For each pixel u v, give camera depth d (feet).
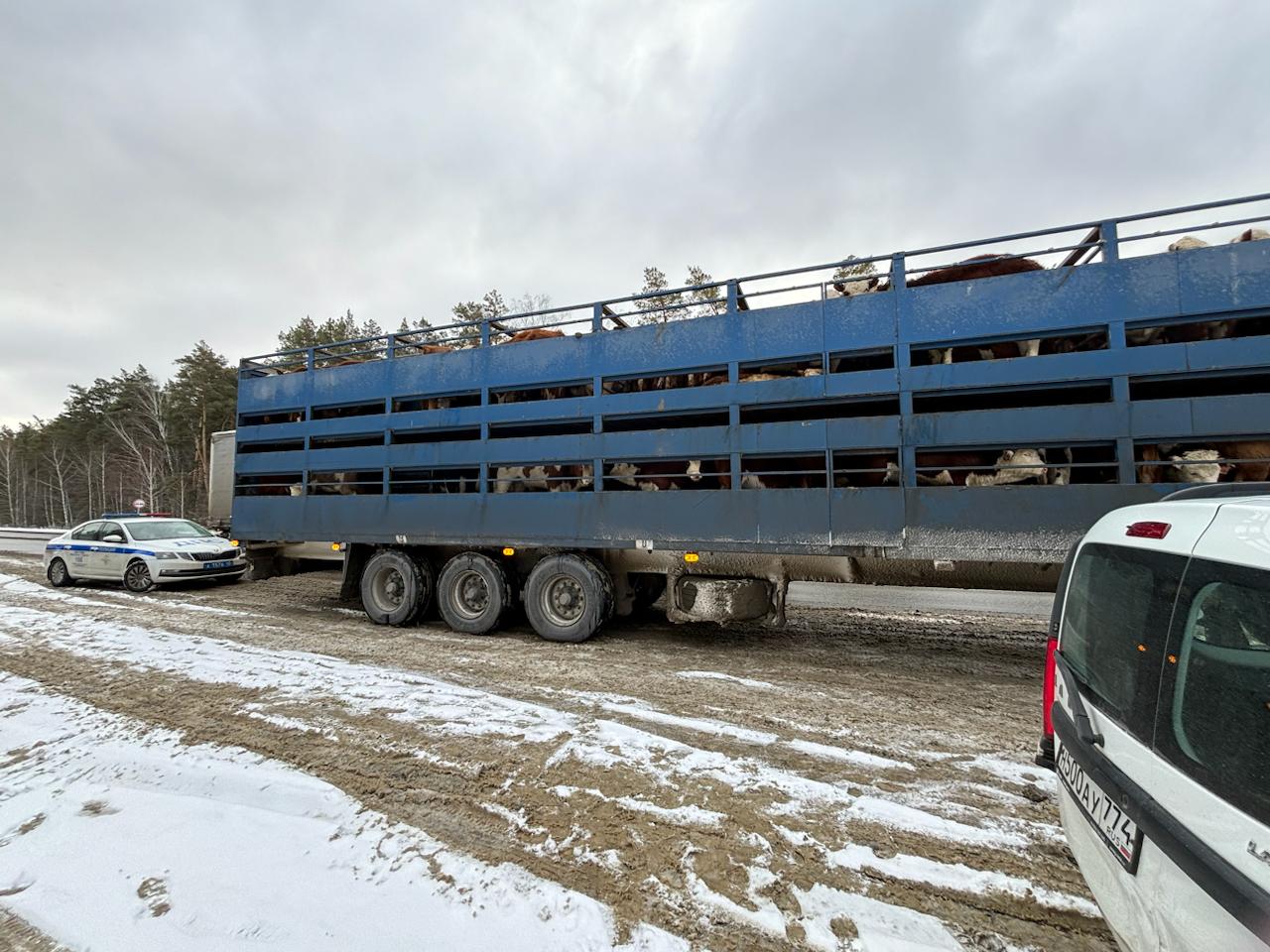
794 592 31.40
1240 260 12.24
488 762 10.41
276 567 26.09
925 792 9.35
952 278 15.67
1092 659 5.96
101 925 6.48
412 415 21.65
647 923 6.46
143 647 18.69
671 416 18.01
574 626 19.22
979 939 6.19
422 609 22.26
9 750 11.12
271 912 6.65
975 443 14.02
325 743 11.23
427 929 6.37
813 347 15.99
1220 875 3.68
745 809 8.83
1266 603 3.99
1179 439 12.32
